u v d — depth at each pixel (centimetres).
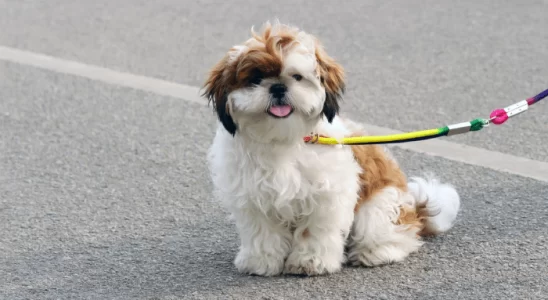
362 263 502
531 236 531
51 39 1064
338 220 478
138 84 894
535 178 627
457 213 562
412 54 950
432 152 689
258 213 481
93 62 972
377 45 985
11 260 533
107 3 1221
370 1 1168
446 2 1146
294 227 489
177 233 564
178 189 640
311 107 442
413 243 512
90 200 627
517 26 1032
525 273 484
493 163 661
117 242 554
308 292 473
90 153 721
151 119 795
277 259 493
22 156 720
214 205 607
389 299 459
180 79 905
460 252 514
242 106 438
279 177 458
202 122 784
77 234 568
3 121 802
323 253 487
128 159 705
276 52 436
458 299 457
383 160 514
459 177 638
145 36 1062
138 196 631
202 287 486
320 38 1016
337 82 463
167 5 1195
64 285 497
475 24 1046
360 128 518
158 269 512
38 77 927
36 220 593
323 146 467
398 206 505
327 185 461
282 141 453
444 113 780
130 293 484
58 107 836
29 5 1224
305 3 1173
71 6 1211
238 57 443
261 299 468
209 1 1203
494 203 586
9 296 486
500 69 891
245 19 1113
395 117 776
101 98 856
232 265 512
